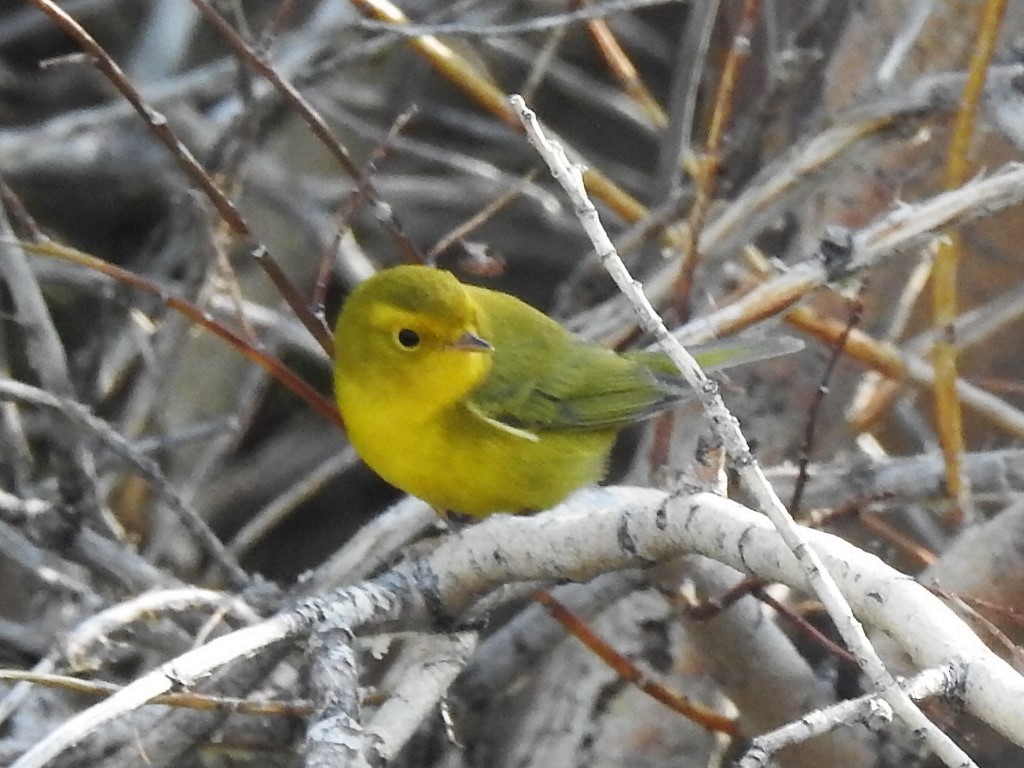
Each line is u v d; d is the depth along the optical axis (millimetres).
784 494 11453
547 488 10938
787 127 13039
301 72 13367
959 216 9555
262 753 10625
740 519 7227
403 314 10336
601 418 10945
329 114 15953
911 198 12336
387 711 8016
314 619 7762
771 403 11992
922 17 11438
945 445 10055
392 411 10523
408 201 17109
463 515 11141
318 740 7129
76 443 10984
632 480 11953
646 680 9695
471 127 16969
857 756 9766
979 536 10102
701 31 12484
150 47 17125
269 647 8359
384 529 10727
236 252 15898
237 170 12055
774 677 9773
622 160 19656
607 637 10945
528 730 10930
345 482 17078
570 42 18938
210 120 16250
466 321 10406
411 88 17188
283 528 16891
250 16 17656
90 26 18578
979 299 13969
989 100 10625
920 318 14188
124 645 10281
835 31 13148
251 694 9633
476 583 8211
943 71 12180
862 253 9828
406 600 8148
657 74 19156
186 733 9602
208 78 14672
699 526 7363
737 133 12992
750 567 7141
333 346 10531
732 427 6605
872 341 11367
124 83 9969
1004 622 10023
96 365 13352
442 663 8266
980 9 12016
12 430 11930
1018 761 10445
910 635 6449
